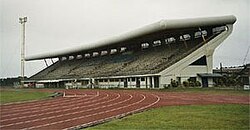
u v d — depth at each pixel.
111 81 67.25
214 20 56.84
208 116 15.07
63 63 105.19
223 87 49.28
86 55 96.88
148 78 55.78
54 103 27.38
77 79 79.06
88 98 33.41
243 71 54.94
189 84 51.75
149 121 13.95
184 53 57.53
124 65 71.50
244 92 38.50
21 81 99.44
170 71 53.12
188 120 13.88
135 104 24.62
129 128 12.25
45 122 15.51
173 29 57.31
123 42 72.88
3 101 30.44
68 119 16.44
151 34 62.06
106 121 14.98
